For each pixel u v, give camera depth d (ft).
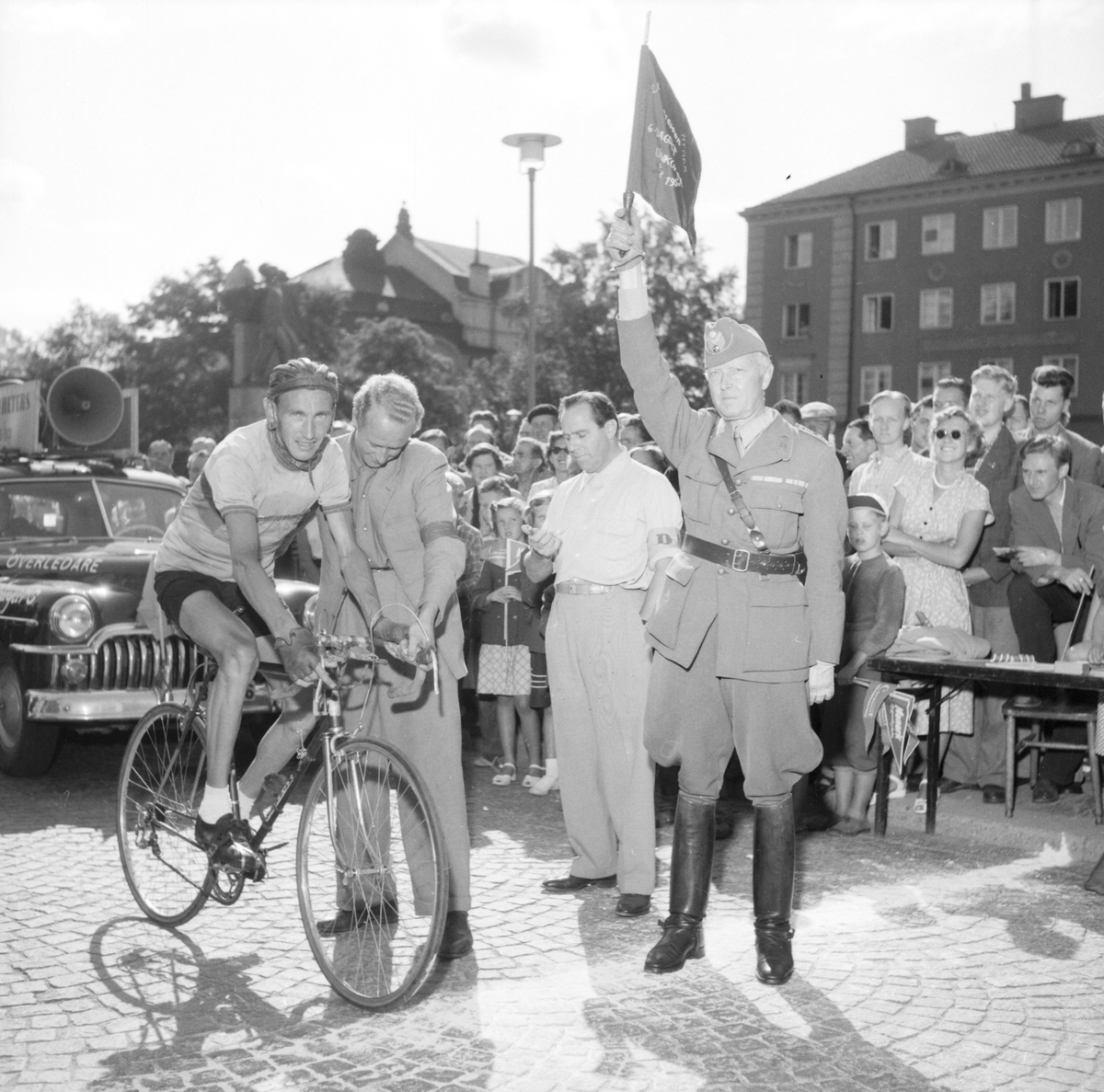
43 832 19.15
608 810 16.12
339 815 12.80
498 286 258.98
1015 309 157.48
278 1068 10.77
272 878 16.52
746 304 173.17
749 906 15.49
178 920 14.37
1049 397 23.58
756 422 13.05
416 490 13.83
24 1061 10.93
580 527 15.84
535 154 57.98
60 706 21.48
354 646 12.55
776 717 12.83
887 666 18.86
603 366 173.88
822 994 12.44
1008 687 20.76
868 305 166.20
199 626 13.61
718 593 12.91
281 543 14.39
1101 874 16.05
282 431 13.07
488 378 195.00
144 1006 12.17
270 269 152.25
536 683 22.21
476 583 23.03
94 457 28.60
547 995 12.40
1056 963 13.37
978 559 22.31
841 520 12.85
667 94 13.23
